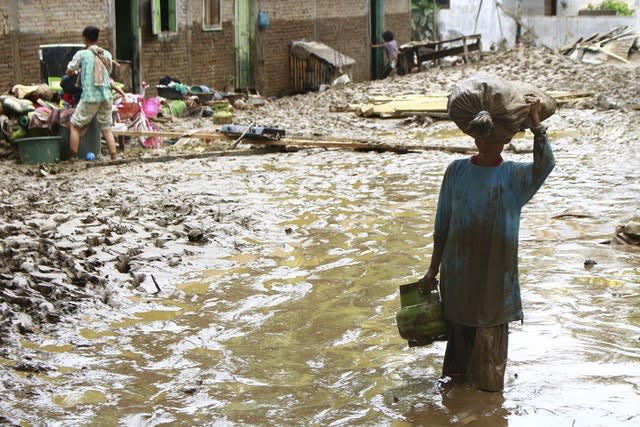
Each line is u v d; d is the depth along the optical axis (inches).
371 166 605.0
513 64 1186.0
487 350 228.7
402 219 435.8
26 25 840.9
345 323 291.0
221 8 1123.9
